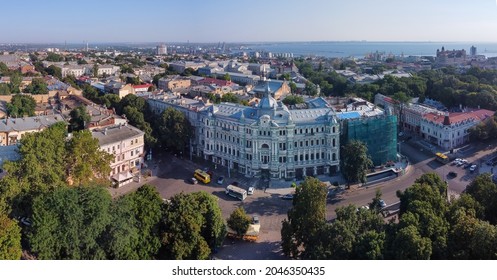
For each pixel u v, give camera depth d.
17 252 109.81
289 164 194.75
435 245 105.62
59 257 110.88
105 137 198.25
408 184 191.50
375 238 103.75
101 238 113.25
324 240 109.44
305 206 124.25
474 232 104.25
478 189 137.12
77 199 112.56
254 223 151.62
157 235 119.62
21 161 139.62
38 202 113.56
